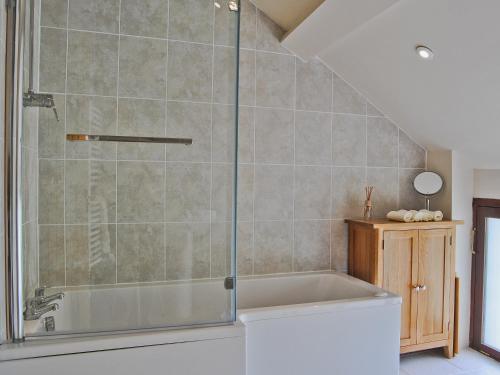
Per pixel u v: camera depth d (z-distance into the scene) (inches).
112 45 76.2
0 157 55.2
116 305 71.9
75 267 73.1
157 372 59.1
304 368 74.7
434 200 118.1
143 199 74.4
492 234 111.9
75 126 75.2
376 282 98.6
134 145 75.7
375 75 100.5
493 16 65.9
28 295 63.3
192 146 74.0
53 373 54.7
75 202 73.7
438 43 78.7
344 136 110.5
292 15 92.6
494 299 111.6
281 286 100.7
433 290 105.4
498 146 99.9
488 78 80.4
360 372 79.7
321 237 108.6
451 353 109.2
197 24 75.1
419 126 110.7
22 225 59.0
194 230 72.6
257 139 101.8
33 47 68.0
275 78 103.1
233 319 67.0
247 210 101.5
